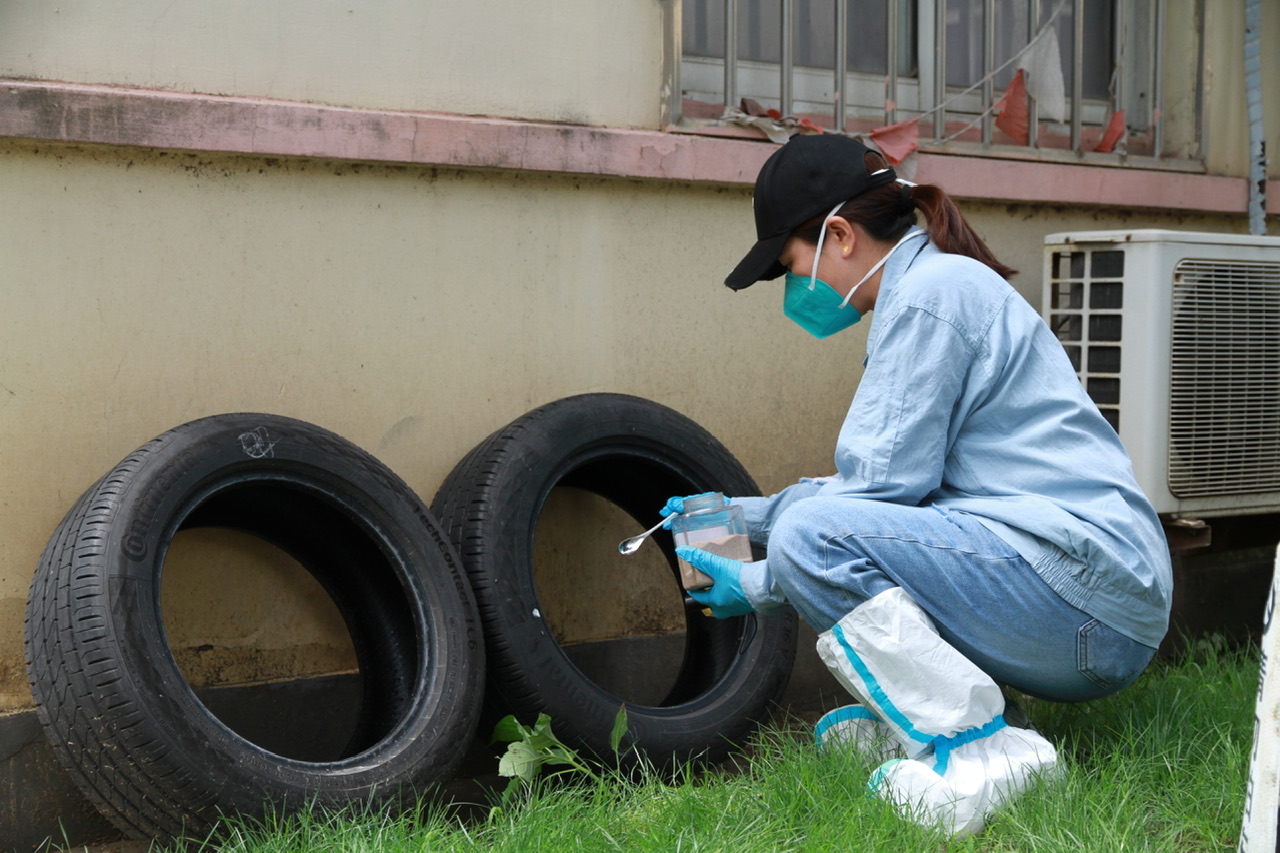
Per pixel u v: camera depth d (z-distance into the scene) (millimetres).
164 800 2088
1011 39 4008
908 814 2133
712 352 3359
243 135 2633
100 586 2154
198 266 2674
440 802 2561
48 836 2529
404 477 2947
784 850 2061
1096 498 2270
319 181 2793
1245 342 3439
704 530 2537
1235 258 3395
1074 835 2045
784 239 2404
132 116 2512
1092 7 4129
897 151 3520
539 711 2637
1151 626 2312
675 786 2566
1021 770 2229
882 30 3760
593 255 3160
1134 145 4168
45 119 2430
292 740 2848
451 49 2941
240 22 2686
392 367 2914
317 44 2775
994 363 2271
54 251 2521
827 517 2271
